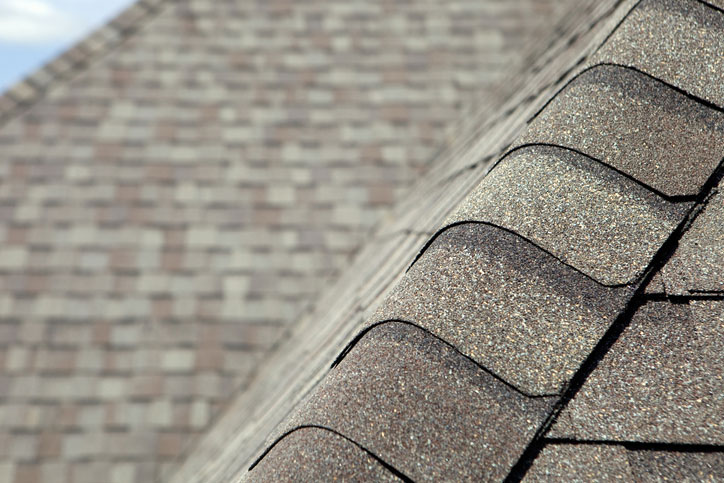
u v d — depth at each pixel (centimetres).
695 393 123
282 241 713
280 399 244
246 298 678
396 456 118
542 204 149
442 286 141
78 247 700
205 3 911
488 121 390
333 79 842
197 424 605
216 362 640
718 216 145
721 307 133
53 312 659
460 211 159
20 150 761
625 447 119
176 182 750
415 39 889
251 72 845
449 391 125
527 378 126
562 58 274
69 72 828
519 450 118
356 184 752
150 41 866
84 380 624
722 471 115
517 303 135
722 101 158
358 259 573
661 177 150
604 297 135
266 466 125
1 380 616
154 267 693
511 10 936
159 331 655
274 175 759
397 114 809
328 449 121
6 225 706
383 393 126
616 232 143
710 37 167
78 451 586
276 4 921
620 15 188
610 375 126
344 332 208
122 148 772
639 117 159
